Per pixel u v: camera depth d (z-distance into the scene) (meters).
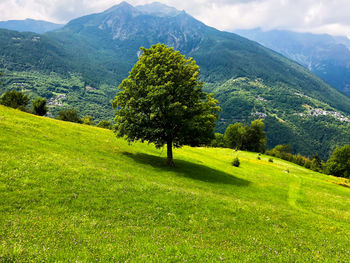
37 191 15.37
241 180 43.09
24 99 80.69
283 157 150.12
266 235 15.84
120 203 16.83
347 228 21.77
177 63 36.00
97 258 8.66
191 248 10.84
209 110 36.47
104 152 35.78
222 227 16.19
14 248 8.35
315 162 132.50
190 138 35.78
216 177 39.41
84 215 13.79
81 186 17.95
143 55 37.09
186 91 35.25
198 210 18.59
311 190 46.66
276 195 36.09
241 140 141.88
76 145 34.22
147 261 8.80
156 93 30.88
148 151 48.94
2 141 23.77
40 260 7.97
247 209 21.11
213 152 92.50
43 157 22.17
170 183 27.03
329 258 12.76
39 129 35.84
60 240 10.05
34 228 10.87
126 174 24.88
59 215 13.20
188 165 44.34
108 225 13.12
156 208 17.25
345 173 104.62
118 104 36.16
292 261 11.50
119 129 35.16
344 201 38.44
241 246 12.89
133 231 12.79
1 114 37.09
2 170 16.81
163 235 12.81
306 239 16.44
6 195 13.80
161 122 33.56
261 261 10.85
